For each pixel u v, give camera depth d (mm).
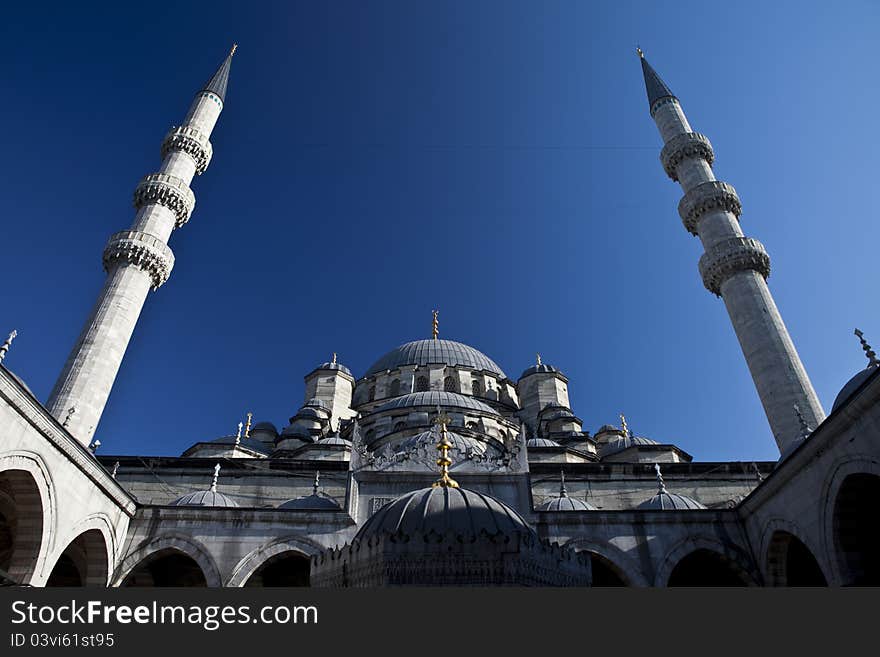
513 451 31047
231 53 61812
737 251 43750
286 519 28844
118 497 26969
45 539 21719
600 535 28656
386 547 11477
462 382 60688
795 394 37000
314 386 63406
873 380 18844
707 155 51938
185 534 28250
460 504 13109
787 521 25234
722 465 41469
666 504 31172
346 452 46125
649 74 60500
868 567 21359
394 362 65188
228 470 40312
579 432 56812
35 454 21219
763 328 40219
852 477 21047
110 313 39438
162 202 46625
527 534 12406
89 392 36094
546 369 66812
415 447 32031
